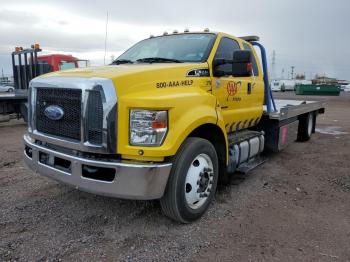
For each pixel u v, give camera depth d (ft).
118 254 10.66
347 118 52.85
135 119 10.85
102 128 10.71
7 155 23.12
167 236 11.79
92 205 14.26
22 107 37.22
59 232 11.96
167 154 10.94
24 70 39.75
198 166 12.78
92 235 11.79
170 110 11.18
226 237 11.79
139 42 18.42
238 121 17.25
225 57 15.99
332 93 136.77
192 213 12.56
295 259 10.51
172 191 11.75
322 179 18.49
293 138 24.72
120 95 10.85
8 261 10.14
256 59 19.75
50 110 11.98
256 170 20.04
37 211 13.64
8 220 12.80
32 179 17.62
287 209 14.30
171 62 14.88
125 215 13.37
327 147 27.30
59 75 12.19
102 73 11.46
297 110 24.32
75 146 11.36
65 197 15.11
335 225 12.85
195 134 13.85
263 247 11.17
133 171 10.61
